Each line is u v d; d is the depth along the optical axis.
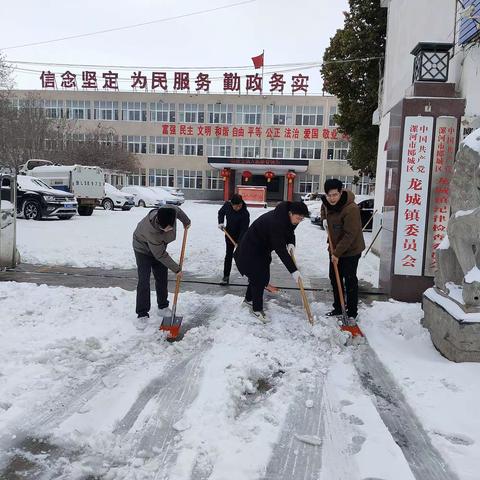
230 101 46.09
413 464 2.44
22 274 6.94
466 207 3.90
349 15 14.26
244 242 4.79
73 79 47.56
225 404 2.92
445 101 5.48
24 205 15.06
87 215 18.53
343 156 45.06
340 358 3.90
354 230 4.59
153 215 4.39
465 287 3.65
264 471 2.33
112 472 2.28
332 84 14.92
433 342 4.18
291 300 5.84
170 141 47.41
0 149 27.61
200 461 2.37
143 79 46.94
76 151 34.00
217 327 4.51
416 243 5.71
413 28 8.35
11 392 3.01
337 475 2.32
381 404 3.13
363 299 5.96
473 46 5.84
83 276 6.95
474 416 2.86
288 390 3.26
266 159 42.34
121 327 4.41
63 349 3.72
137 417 2.83
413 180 5.63
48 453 2.45
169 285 6.58
